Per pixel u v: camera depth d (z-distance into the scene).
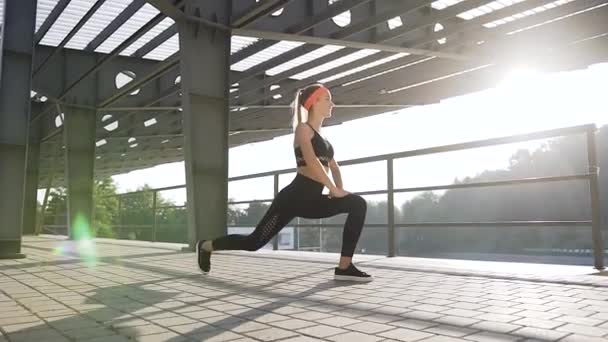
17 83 7.70
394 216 7.07
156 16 11.30
